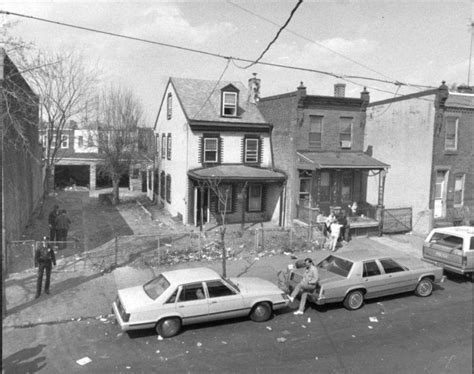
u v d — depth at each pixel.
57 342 9.72
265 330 10.62
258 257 17.25
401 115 23.97
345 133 24.83
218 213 24.61
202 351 9.39
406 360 9.08
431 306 12.59
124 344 9.68
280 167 24.59
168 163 28.28
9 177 15.98
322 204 24.44
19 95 16.17
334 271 12.63
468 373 8.51
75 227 23.05
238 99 24.94
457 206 23.94
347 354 9.34
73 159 41.09
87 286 13.37
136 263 15.76
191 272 11.09
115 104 33.16
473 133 23.83
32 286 13.37
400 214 23.03
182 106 24.41
